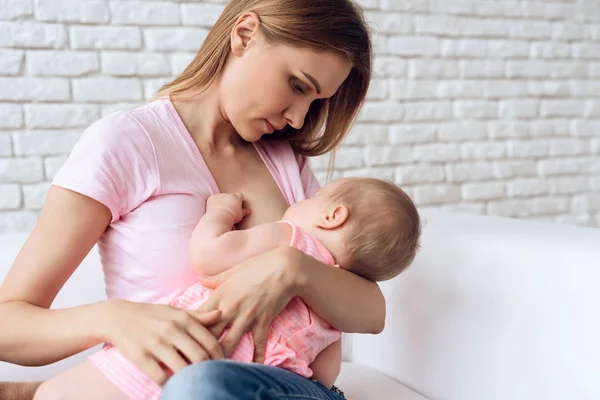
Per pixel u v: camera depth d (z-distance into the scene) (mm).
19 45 1787
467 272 1102
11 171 1807
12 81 1788
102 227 877
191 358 743
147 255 894
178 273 901
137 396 757
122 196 883
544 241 1038
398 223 938
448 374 1131
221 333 801
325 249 929
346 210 927
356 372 1262
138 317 770
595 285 913
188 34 1967
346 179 994
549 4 2498
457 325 1114
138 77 1925
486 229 1183
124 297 914
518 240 1059
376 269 954
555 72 2529
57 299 1179
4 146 1797
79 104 1864
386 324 1268
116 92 1900
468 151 2396
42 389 792
